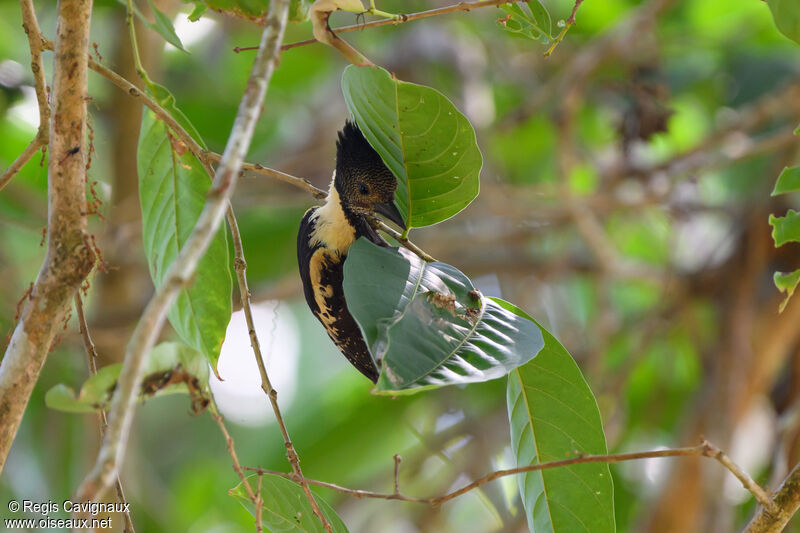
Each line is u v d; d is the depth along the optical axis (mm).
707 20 12695
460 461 11438
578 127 13414
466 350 4180
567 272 12188
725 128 11266
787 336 10477
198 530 12875
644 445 12023
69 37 4266
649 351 11867
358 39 13000
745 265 10711
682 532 10023
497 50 13422
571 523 5051
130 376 2701
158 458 13656
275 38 3334
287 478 4773
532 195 11797
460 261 12133
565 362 4996
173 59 13359
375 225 6969
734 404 10273
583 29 13094
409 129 4641
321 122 13008
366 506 11836
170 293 2752
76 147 4254
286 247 12023
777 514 4391
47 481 10703
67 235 4211
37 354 4145
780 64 11875
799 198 10734
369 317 4242
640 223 13539
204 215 2883
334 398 11562
